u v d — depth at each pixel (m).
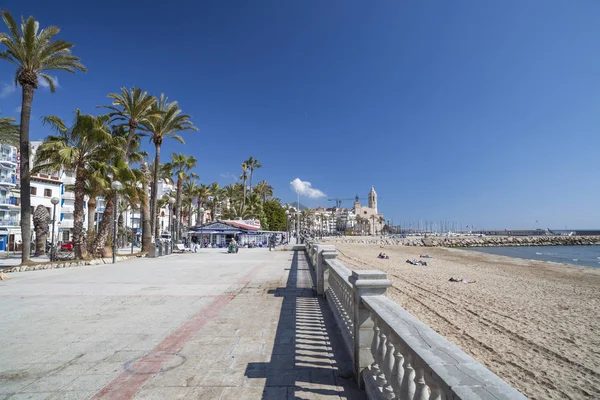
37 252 26.11
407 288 15.03
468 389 1.36
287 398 3.08
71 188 21.41
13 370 3.74
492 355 7.10
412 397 2.07
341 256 35.41
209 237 37.84
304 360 4.00
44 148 16.45
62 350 4.37
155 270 13.93
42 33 16.62
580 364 6.63
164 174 37.62
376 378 2.89
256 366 3.83
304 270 13.52
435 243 98.25
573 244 105.81
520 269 26.30
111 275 12.42
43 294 8.44
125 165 19.70
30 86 16.86
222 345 4.54
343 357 4.09
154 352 4.29
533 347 7.58
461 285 16.34
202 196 55.91
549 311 11.08
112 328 5.36
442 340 1.99
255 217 63.12
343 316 4.93
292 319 5.86
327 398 3.08
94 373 3.65
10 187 37.28
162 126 24.67
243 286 9.46
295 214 102.56
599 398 5.30
